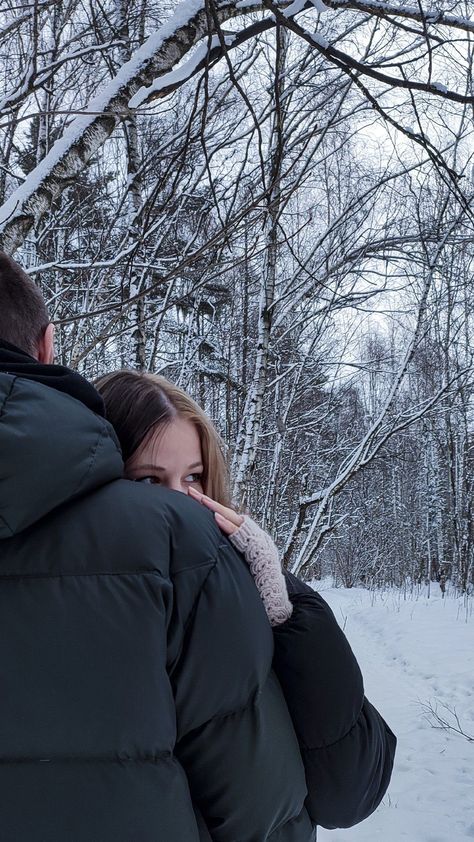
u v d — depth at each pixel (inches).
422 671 310.8
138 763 30.6
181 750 34.1
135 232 165.9
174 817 30.5
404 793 174.2
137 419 50.7
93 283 186.9
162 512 35.2
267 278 235.9
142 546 33.2
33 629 31.1
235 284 301.4
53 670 30.6
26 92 89.7
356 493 975.6
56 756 30.2
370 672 318.7
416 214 235.9
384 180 208.7
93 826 29.5
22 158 185.5
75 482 33.0
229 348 325.1
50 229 170.2
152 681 31.2
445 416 704.4
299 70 176.7
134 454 50.7
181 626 33.4
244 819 34.9
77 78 168.9
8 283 42.1
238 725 34.2
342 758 39.8
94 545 32.8
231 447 294.5
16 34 147.0
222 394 366.9
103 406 37.9
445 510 946.1
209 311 309.1
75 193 196.1
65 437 32.6
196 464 51.9
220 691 33.8
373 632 438.0
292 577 44.8
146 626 31.7
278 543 368.8
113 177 200.4
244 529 41.2
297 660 39.4
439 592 760.3
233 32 93.5
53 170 84.3
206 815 35.3
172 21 91.1
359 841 146.9
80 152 86.3
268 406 337.1
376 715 43.6
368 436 262.2
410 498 1119.6
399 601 577.6
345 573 984.3
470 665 307.4
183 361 271.4
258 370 235.6
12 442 30.6
